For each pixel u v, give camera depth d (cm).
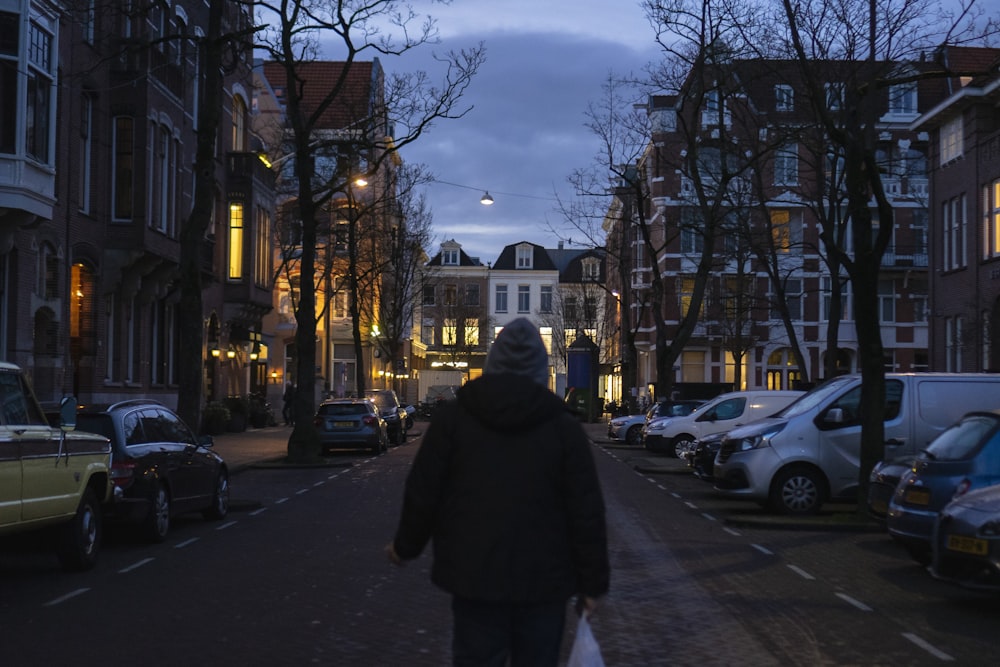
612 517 1642
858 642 812
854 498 1662
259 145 4925
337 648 773
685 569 1151
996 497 935
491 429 438
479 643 431
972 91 3434
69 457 1068
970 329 3183
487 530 425
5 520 945
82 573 1106
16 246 2377
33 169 2233
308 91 6322
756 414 2866
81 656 748
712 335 5841
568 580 434
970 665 747
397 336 5653
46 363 2569
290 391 4859
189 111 3475
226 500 1603
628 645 794
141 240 2925
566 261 11744
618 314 7731
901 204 5781
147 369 3284
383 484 2198
